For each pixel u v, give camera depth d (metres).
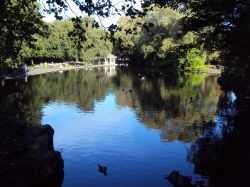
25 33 14.60
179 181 17.47
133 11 10.04
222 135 26.36
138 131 28.02
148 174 18.69
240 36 16.94
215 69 96.88
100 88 59.56
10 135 18.41
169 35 94.56
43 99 45.50
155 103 42.56
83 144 24.23
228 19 16.59
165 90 56.09
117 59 153.12
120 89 58.03
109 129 28.72
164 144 24.28
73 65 126.31
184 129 28.62
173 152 22.44
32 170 16.25
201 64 89.38
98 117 33.72
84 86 62.53
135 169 19.44
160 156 21.69
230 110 36.78
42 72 91.75
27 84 62.50
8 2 13.31
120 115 34.91
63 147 23.55
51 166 16.95
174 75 84.50
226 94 50.00
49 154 17.53
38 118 32.81
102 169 18.94
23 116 33.09
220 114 34.75
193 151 22.58
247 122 30.62
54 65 114.75
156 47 100.88
